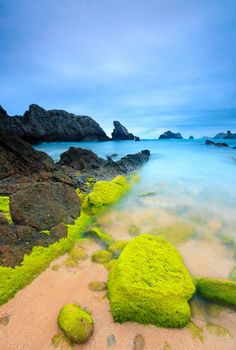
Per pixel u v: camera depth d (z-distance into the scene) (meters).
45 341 4.75
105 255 7.62
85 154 27.44
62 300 5.82
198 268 7.41
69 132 66.25
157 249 7.25
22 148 21.00
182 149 54.34
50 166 20.70
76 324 4.85
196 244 8.91
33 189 9.75
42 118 61.53
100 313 5.43
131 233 9.62
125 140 87.50
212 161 33.38
